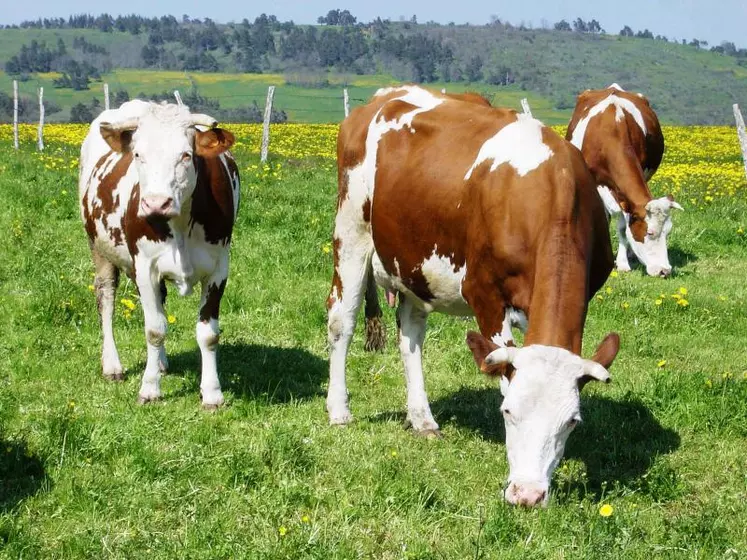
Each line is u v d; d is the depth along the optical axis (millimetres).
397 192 6414
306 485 5672
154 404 7125
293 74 152625
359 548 5035
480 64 173625
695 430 6820
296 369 8164
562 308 5238
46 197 14023
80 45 180250
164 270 6977
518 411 4820
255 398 7281
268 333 9008
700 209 16078
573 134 12953
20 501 5395
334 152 27000
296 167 20219
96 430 6242
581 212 5566
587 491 5766
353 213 6945
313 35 177375
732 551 4969
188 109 6844
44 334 8547
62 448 5930
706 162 27625
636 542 5055
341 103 114438
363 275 7059
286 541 4941
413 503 5480
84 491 5508
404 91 7250
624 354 8711
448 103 6688
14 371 7668
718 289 11273
